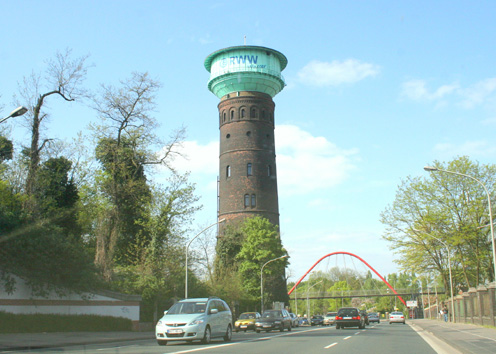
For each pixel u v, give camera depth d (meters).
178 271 39.19
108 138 42.59
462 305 47.00
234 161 70.62
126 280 36.88
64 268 27.41
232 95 72.56
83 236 42.44
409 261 50.97
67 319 27.19
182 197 39.50
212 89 74.75
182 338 19.64
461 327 35.03
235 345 19.44
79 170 44.91
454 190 49.25
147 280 36.59
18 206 30.92
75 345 20.14
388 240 52.00
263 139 71.50
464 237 47.41
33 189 33.50
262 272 60.69
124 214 41.81
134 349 17.31
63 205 36.25
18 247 25.33
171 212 38.94
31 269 26.09
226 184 70.81
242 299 59.44
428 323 51.34
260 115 71.88
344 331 33.81
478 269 48.31
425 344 21.12
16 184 34.38
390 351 17.16
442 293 102.69
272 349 17.41
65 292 28.14
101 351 16.28
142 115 41.84
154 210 38.91
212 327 21.06
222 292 52.31
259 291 61.88
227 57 71.88
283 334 29.62
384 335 28.08
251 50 71.81
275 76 72.12
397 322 57.72
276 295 67.00
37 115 34.78
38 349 17.50
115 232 39.44
